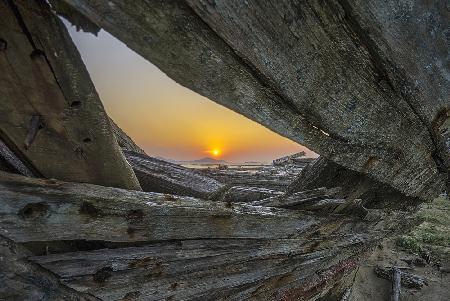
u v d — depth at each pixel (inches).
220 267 49.8
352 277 113.6
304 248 58.6
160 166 54.4
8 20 20.4
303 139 32.8
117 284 42.3
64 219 34.2
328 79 30.2
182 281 47.5
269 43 25.1
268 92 28.0
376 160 41.7
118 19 19.6
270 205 50.5
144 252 42.2
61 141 30.9
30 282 36.0
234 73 25.6
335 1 26.2
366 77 32.4
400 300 125.5
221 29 22.6
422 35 32.5
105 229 36.9
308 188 54.1
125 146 82.8
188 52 22.9
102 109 28.8
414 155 46.3
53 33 21.7
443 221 202.4
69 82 25.4
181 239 43.9
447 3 31.4
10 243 32.9
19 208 31.6
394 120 38.5
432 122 42.8
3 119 27.3
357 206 58.1
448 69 37.5
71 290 39.6
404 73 33.9
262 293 65.9
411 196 60.9
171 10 20.6
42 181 32.4
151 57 22.2
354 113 34.3
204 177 51.3
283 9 24.3
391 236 84.6
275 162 171.6
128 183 39.8
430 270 145.3
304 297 83.7
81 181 36.1
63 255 38.1
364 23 28.3
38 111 27.4
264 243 51.1
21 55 22.7
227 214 44.4
